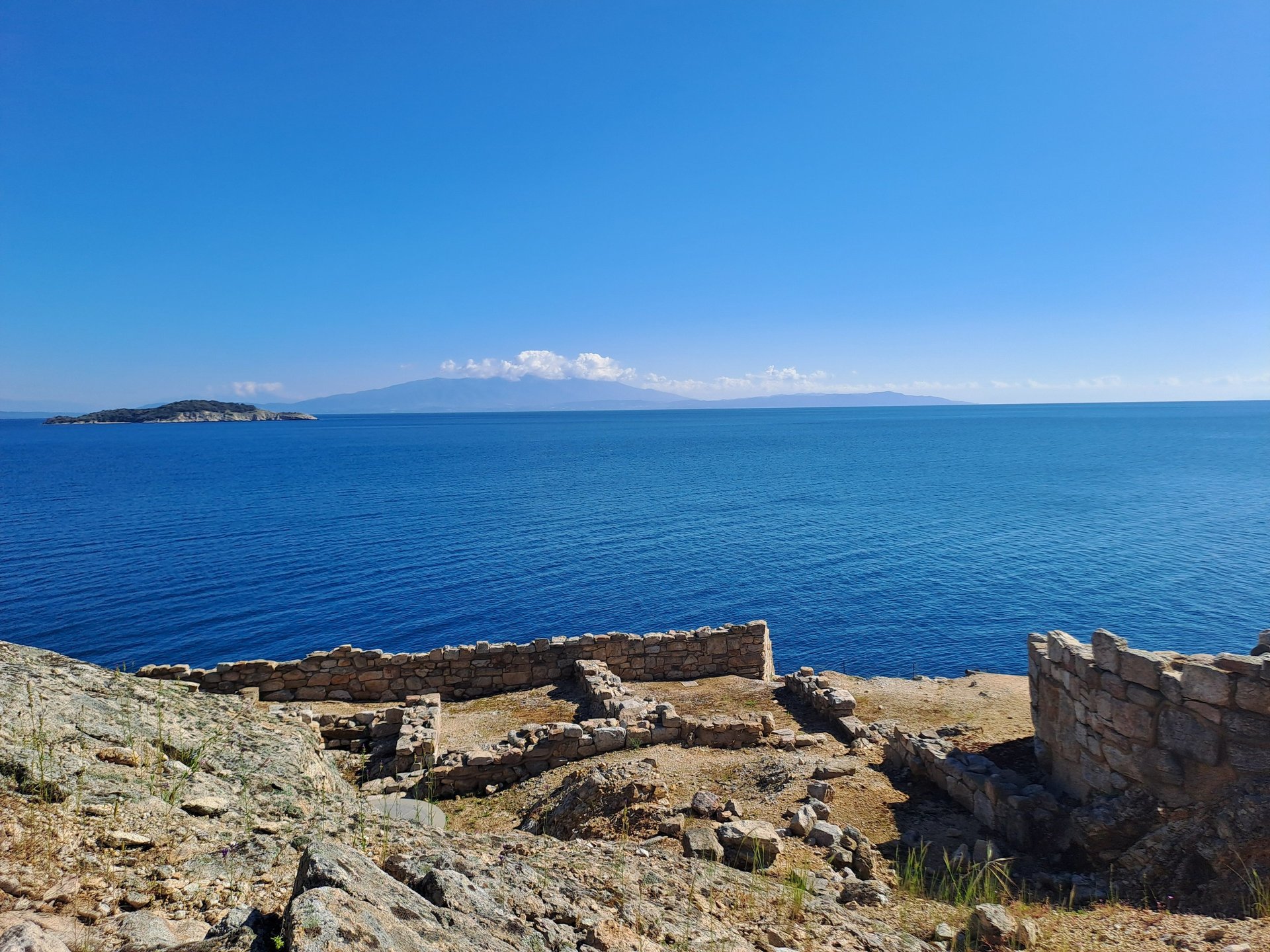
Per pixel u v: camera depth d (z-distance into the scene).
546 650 24.03
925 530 66.50
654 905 7.20
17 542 62.28
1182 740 10.21
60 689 8.73
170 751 8.39
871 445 181.38
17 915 4.67
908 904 9.03
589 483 104.56
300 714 19.02
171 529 68.62
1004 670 36.22
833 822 11.92
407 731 17.81
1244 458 128.00
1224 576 48.16
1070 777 12.38
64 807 6.22
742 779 14.21
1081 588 47.16
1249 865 8.81
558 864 7.79
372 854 7.05
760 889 8.58
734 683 23.47
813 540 63.25
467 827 14.16
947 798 12.84
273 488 101.00
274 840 6.67
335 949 3.94
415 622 42.75
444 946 4.64
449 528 69.31
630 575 52.47
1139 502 79.38
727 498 88.56
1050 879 9.80
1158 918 8.37
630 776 12.86
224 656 37.38
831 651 38.97
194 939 4.90
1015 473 110.94
